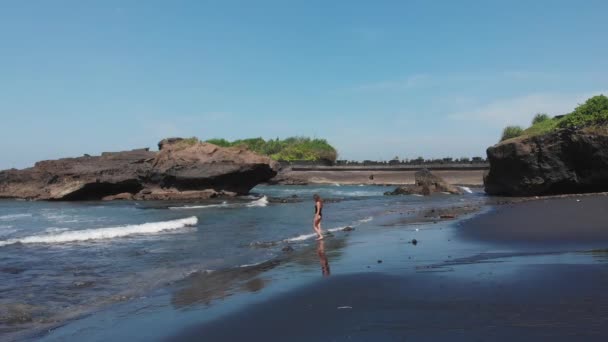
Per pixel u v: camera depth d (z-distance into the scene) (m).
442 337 5.04
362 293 7.43
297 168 101.62
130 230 19.31
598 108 42.12
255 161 47.25
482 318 5.61
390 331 5.40
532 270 8.15
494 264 9.11
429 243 13.21
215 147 48.22
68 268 11.70
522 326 5.21
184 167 44.94
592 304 5.91
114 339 6.06
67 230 20.77
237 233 18.69
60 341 6.14
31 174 44.81
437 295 6.88
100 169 43.25
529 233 13.62
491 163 39.53
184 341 5.74
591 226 14.25
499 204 28.73
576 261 8.89
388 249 12.56
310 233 18.30
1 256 13.57
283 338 5.53
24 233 19.72
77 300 8.57
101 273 11.05
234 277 10.05
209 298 8.07
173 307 7.59
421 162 92.94
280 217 25.86
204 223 22.69
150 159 45.44
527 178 35.47
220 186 45.69
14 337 6.43
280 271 10.30
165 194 42.34
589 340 4.70
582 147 31.56
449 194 47.03
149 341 5.86
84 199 42.41
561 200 27.27
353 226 20.05
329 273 9.59
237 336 5.78
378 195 49.22
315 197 16.83
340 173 95.50
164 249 14.70
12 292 9.20
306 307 6.86
